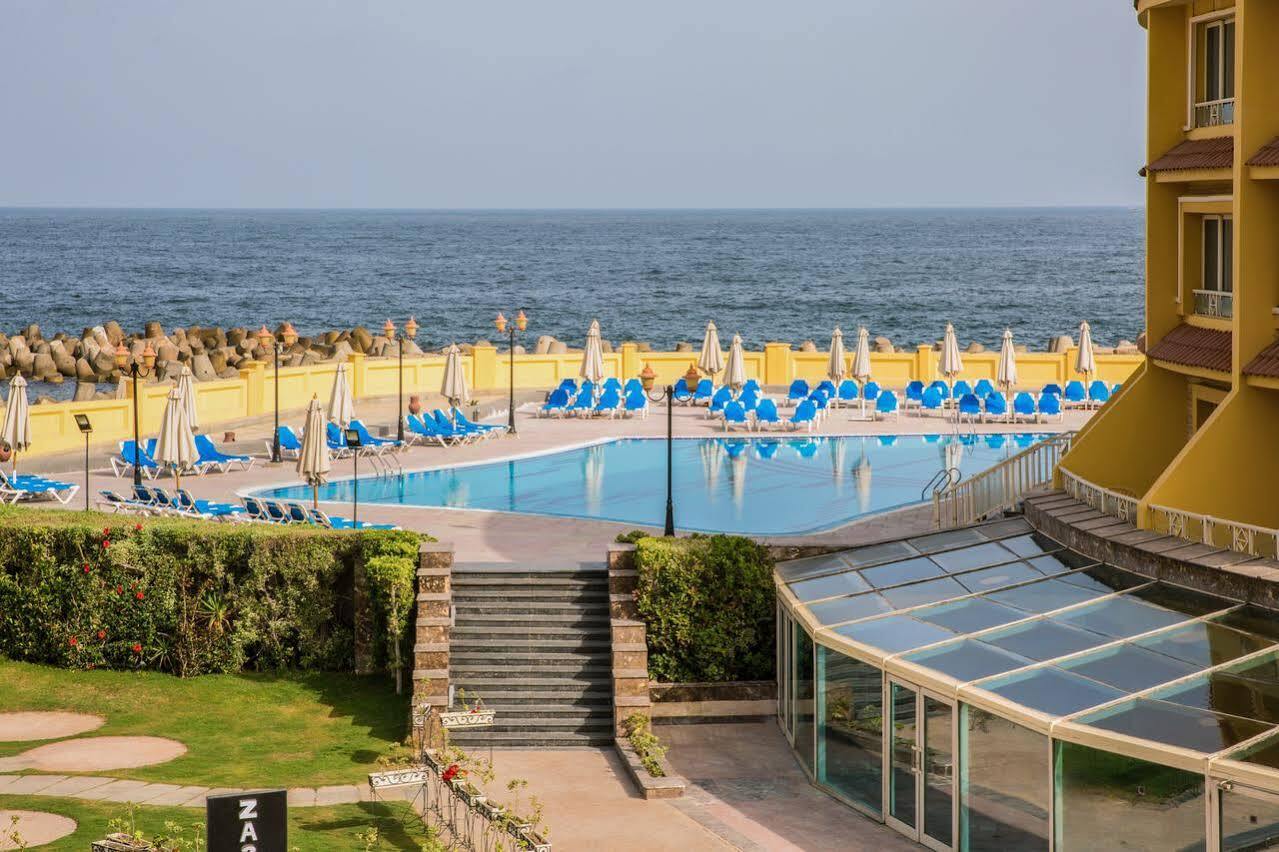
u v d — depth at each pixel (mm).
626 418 50406
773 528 32594
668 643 23734
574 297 153250
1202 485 21875
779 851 17938
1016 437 46375
